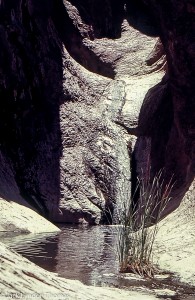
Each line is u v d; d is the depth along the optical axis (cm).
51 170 2020
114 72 2519
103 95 2338
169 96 2002
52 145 2084
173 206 1425
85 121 2192
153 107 2097
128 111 2273
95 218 1917
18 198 1794
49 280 570
